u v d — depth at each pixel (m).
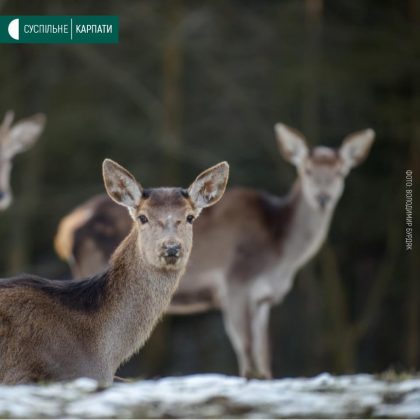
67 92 36.44
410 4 37.19
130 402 10.34
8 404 10.03
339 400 10.59
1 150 24.25
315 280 34.75
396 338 37.38
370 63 35.78
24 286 12.25
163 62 35.72
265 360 21.84
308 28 36.09
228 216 22.03
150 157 35.62
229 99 36.12
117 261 12.65
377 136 36.47
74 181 35.94
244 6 37.25
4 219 33.94
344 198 36.62
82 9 35.94
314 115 35.19
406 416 10.21
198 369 35.00
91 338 12.28
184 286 21.86
